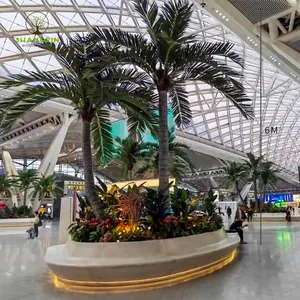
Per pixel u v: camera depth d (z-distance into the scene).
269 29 10.44
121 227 5.75
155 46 6.91
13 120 6.59
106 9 15.55
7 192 26.50
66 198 9.45
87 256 5.14
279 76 21.78
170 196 7.39
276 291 4.64
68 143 35.47
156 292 4.61
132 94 6.79
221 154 33.91
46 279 5.58
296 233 14.43
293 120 32.88
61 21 15.80
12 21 15.31
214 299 4.27
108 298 4.33
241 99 7.35
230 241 7.44
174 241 5.73
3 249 9.83
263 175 26.47
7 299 4.39
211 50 6.98
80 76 6.50
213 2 9.07
